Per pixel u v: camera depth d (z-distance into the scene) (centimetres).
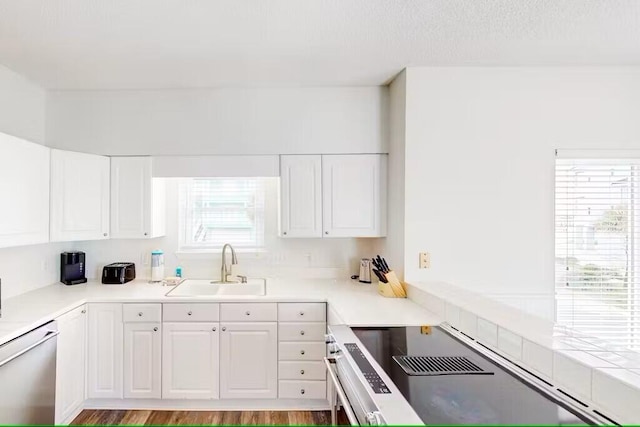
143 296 262
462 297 213
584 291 257
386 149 296
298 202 295
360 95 295
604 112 257
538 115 258
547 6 180
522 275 258
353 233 296
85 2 174
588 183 260
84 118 292
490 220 259
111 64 246
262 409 266
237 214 339
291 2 175
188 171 294
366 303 244
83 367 251
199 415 256
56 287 287
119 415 253
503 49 229
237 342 261
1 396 173
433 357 154
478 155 259
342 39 214
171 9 181
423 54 236
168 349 258
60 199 258
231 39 213
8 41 213
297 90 295
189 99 294
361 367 143
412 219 258
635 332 253
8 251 250
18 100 263
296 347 263
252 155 295
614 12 185
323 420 251
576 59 245
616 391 104
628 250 257
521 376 135
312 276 332
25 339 189
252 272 330
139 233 292
